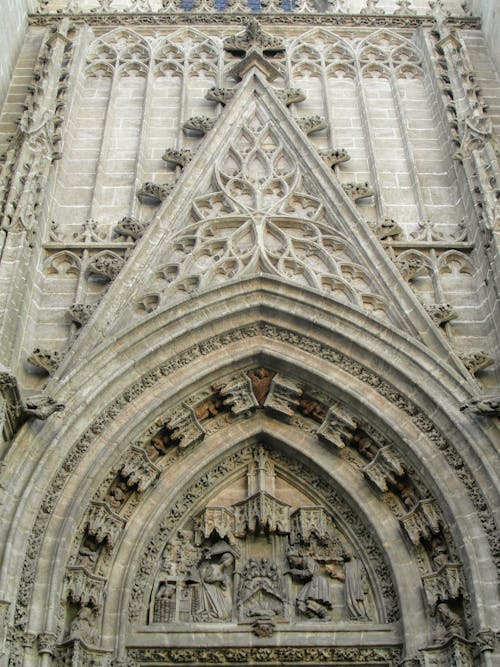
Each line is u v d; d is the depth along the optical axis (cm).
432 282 2111
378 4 2892
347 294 2045
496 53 2616
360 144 2450
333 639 1744
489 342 1997
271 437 2000
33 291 2034
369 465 1886
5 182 2103
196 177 2272
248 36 2648
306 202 2248
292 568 1859
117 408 1853
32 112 2289
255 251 2095
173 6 2889
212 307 1975
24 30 2723
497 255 1997
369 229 2141
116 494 1831
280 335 2002
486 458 1730
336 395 1944
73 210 2261
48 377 1888
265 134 2409
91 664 1628
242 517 1925
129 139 2448
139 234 2156
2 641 1501
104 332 1936
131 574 1778
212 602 1802
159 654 1716
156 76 2639
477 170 2197
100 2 2823
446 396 1831
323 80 2616
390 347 1917
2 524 1609
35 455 1714
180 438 1930
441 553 1753
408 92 2608
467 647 1617
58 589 1628
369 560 1855
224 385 1983
